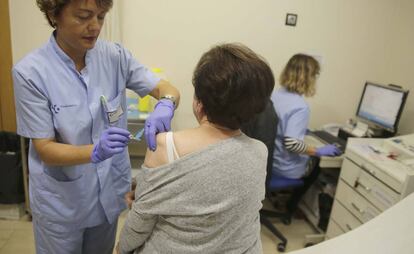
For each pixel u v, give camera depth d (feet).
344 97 9.70
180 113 8.96
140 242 2.84
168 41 8.34
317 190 8.32
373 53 9.42
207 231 2.50
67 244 4.15
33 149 3.82
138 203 2.63
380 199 6.01
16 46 7.75
